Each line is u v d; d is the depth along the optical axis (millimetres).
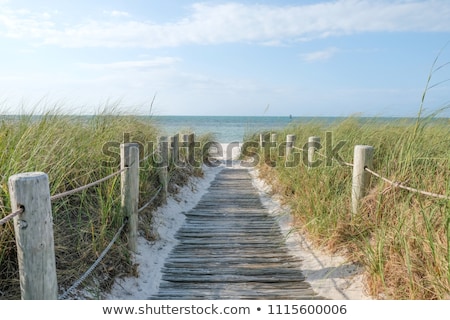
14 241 3238
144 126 8344
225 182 10477
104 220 4270
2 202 3309
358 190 4797
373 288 3594
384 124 7613
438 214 3650
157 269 4449
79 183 4781
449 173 4277
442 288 2965
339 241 4629
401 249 3547
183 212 7086
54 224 3984
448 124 5980
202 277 4242
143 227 5285
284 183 7672
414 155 4805
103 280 3781
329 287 3941
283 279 4176
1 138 4027
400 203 4227
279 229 6012
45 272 2395
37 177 2324
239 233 5836
